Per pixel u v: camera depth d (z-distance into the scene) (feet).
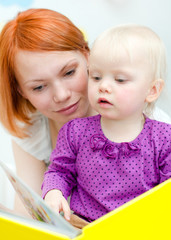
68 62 3.42
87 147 3.25
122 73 2.89
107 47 2.93
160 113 4.16
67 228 2.19
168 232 2.49
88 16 6.56
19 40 3.43
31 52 3.36
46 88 3.53
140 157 3.13
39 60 3.36
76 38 3.53
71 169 3.38
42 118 4.38
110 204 3.15
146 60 2.95
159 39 3.14
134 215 2.28
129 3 6.58
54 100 3.55
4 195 4.83
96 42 3.06
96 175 3.18
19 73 3.53
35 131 4.40
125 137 3.18
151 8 6.63
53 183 3.31
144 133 3.18
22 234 2.30
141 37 2.99
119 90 2.92
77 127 3.36
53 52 3.36
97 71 2.99
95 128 3.29
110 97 2.95
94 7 6.54
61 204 3.14
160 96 3.32
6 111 4.06
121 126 3.16
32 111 4.18
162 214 2.42
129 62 2.89
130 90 2.93
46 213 2.37
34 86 3.51
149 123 3.23
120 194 3.15
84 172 3.24
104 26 6.55
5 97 3.93
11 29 3.52
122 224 2.25
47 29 3.38
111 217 2.19
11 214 2.44
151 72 2.99
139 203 2.29
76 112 3.70
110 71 2.92
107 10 6.57
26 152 4.62
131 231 2.29
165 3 6.64
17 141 4.50
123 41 2.93
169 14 6.66
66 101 3.55
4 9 6.21
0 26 4.32
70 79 3.50
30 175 4.58
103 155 3.17
